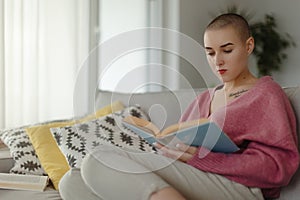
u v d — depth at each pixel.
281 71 3.99
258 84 1.18
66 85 2.88
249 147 1.12
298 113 1.16
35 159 1.48
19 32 2.63
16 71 2.62
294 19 3.95
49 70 2.81
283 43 3.98
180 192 1.05
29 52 2.69
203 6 3.96
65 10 2.90
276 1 4.09
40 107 2.77
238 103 1.17
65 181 1.11
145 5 3.65
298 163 1.06
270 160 1.06
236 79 1.24
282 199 1.16
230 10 4.09
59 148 1.47
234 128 1.14
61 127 1.54
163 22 3.75
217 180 1.09
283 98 1.14
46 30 2.79
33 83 2.71
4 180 1.32
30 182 1.33
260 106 1.12
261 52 3.91
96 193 1.04
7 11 2.57
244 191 1.09
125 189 0.98
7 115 2.59
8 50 2.58
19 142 1.53
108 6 3.33
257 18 4.21
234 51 1.18
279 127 1.07
